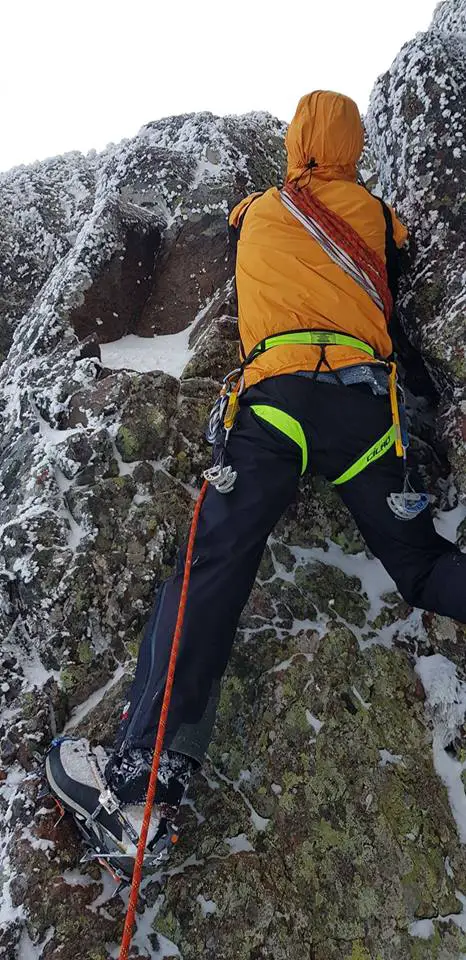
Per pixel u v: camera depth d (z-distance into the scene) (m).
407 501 1.86
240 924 1.56
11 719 1.79
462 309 2.22
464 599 1.77
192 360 2.38
